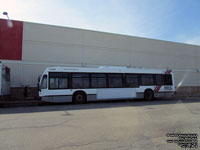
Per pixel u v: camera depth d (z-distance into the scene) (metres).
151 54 21.84
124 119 6.57
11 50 15.37
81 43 18.05
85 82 12.59
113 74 13.59
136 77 14.37
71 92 12.08
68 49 17.42
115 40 19.78
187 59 24.47
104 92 13.02
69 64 17.33
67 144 3.86
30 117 7.05
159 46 22.50
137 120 6.39
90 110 8.98
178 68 23.59
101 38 19.05
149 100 14.68
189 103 12.61
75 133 4.71
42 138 4.27
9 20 15.59
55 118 6.80
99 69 13.22
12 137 4.35
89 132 4.80
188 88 23.97
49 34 16.83
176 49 23.75
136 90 14.16
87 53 18.22
